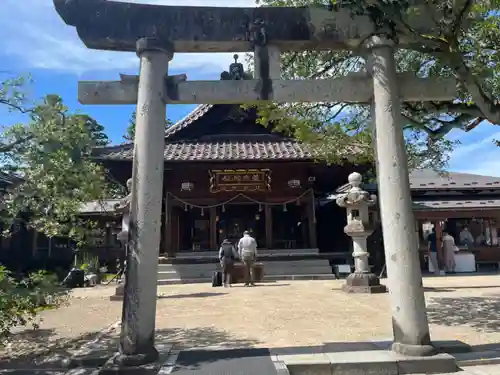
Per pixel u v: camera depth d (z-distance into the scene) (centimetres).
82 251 2081
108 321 894
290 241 2197
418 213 2005
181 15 555
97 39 549
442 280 1555
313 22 559
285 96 559
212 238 2008
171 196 1978
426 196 2152
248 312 916
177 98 552
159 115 546
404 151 532
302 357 506
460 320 763
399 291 504
